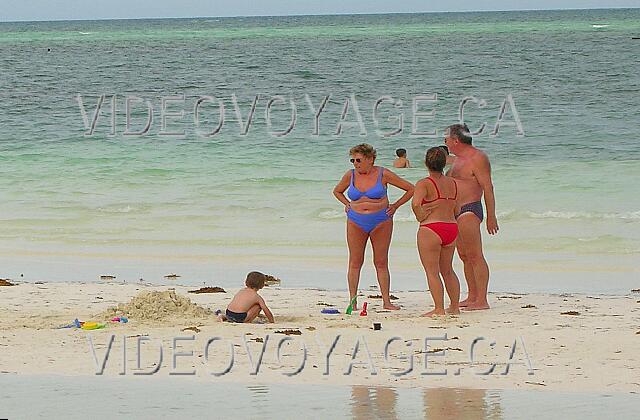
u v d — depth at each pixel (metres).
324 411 15.26
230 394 16.34
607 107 79.31
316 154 55.50
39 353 19.47
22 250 34.69
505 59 144.38
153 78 124.31
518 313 24.17
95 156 55.06
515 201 41.03
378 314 24.20
